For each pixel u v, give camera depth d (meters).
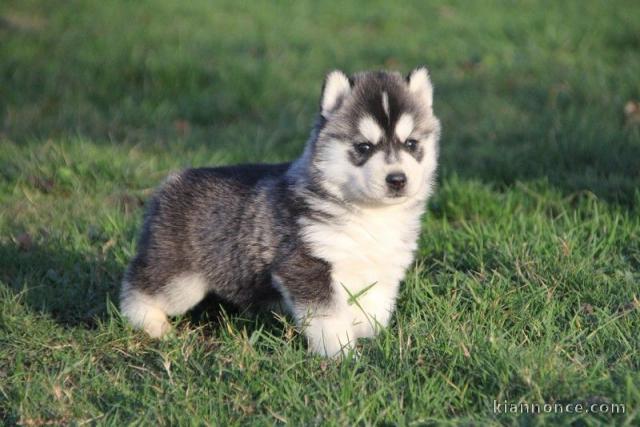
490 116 12.20
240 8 18.75
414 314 6.80
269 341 6.37
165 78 13.67
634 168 10.02
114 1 18.36
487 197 9.38
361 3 19.27
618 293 7.07
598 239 8.17
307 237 6.50
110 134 11.53
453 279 7.45
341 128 6.66
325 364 6.05
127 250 8.27
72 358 6.52
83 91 13.37
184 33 16.23
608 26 16.14
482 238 8.19
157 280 7.11
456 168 10.47
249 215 6.84
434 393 5.64
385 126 6.62
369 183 6.41
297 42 16.17
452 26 17.12
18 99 12.95
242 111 13.09
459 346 6.00
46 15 17.23
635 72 13.40
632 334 6.39
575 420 5.15
